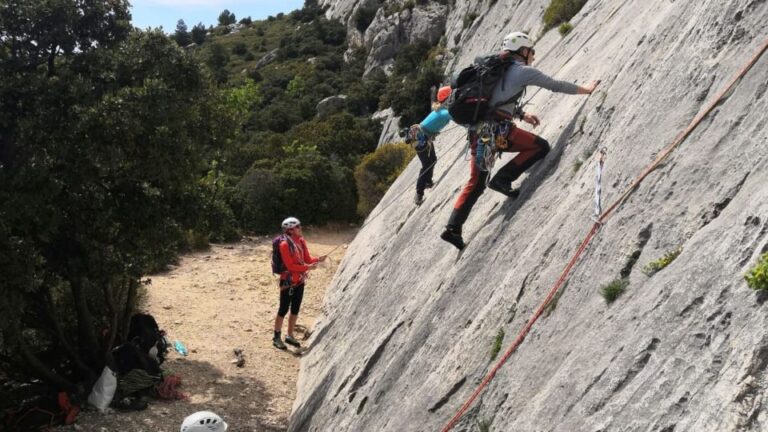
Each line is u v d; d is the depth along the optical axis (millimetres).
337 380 7660
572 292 3850
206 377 9727
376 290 9047
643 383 2770
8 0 7238
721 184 3268
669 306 2936
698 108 3914
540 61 11234
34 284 7176
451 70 26859
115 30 8125
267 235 20562
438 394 4586
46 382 8836
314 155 22594
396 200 13391
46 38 7441
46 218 7277
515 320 4324
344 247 19562
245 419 8570
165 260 8992
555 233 4535
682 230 3305
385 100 36938
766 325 2396
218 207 9711
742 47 3881
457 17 33719
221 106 9117
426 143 9539
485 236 5859
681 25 4805
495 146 5305
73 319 9688
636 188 3881
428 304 6184
